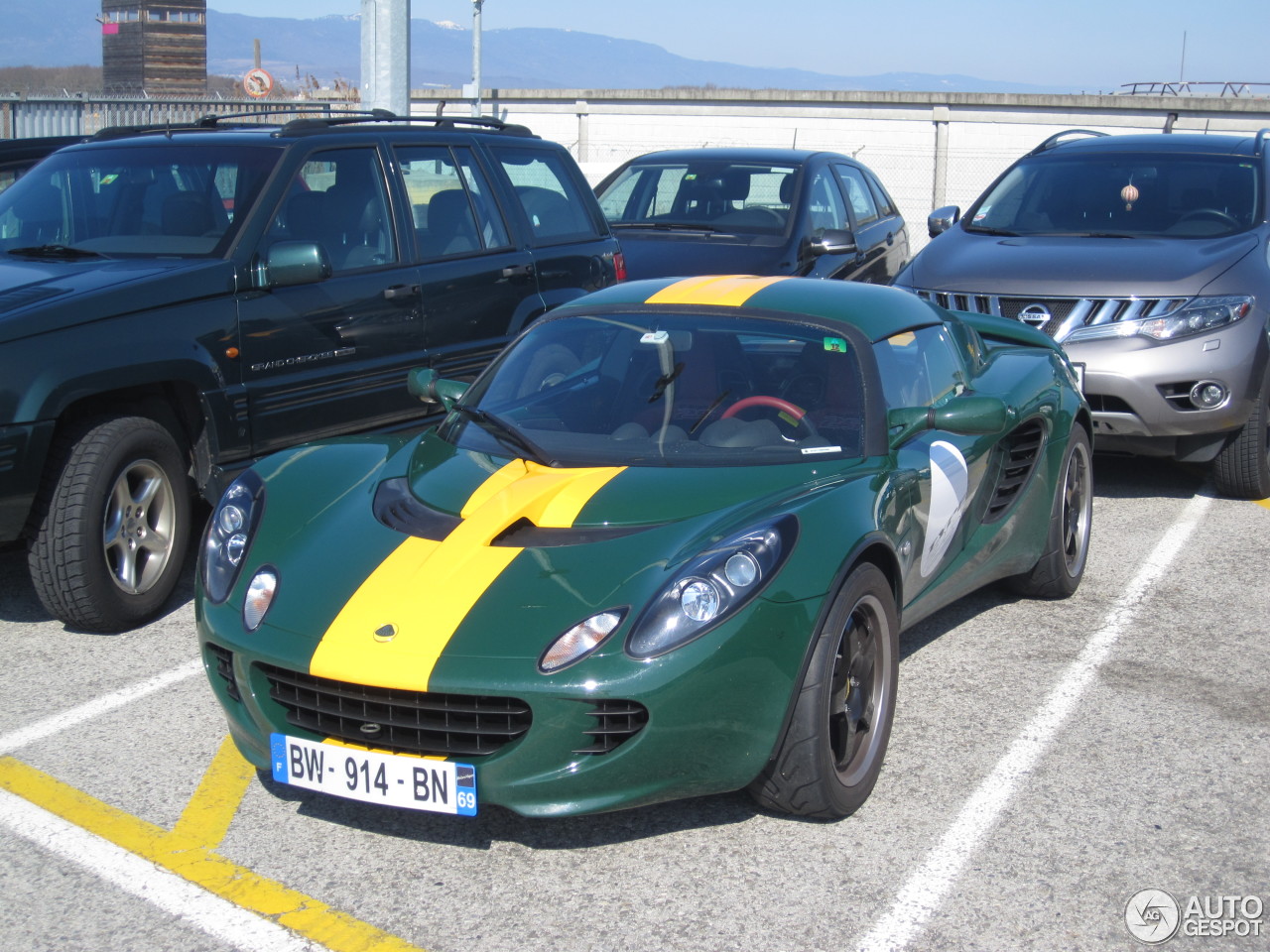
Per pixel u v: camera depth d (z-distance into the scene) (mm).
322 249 5098
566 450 3719
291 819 3340
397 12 10055
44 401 4285
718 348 3992
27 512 4312
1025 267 6559
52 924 2846
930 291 6660
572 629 2932
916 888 3002
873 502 3420
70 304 4473
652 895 2963
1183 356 6086
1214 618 4926
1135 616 4941
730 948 2758
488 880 3039
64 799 3438
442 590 3082
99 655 4477
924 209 21688
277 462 3900
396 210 5742
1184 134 8141
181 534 4840
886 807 3396
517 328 6246
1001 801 3436
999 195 7766
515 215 6395
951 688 4219
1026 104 21266
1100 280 6297
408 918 2875
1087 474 5230
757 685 2975
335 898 2959
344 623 3051
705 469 3559
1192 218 7051
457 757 2965
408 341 5660
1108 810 3393
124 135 6055
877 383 3867
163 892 2982
